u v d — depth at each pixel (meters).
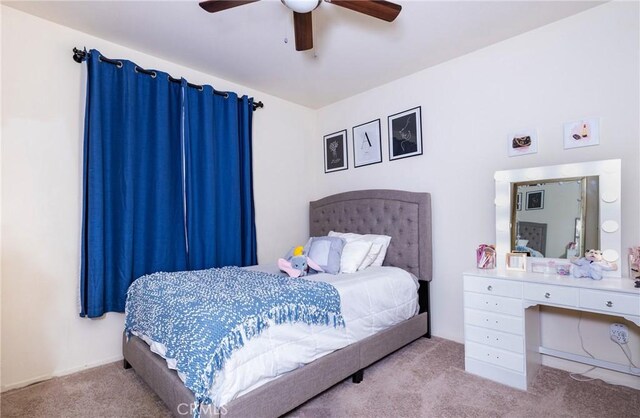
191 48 2.70
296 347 1.75
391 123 3.36
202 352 1.41
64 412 1.85
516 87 2.53
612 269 2.02
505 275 2.17
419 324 2.79
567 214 2.21
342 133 3.85
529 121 2.47
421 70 3.11
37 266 2.24
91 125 2.35
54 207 2.32
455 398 1.95
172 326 1.61
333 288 2.08
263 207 3.63
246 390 1.53
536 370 2.28
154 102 2.71
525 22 2.36
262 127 3.64
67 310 2.35
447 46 2.68
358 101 3.68
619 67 2.11
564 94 2.31
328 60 2.90
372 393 2.01
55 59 2.35
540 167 2.34
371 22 2.33
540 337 2.40
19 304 2.17
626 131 2.08
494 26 2.40
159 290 2.00
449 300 2.91
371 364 2.38
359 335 2.17
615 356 2.11
